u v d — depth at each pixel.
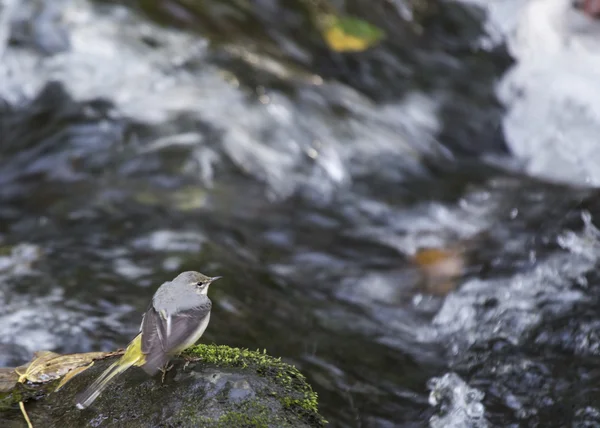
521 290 10.92
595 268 11.21
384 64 17.31
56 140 13.88
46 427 6.62
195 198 12.96
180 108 14.57
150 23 16.05
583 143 15.48
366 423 8.57
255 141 14.34
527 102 16.61
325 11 18.25
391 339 10.15
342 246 12.40
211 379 6.86
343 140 15.02
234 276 11.02
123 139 13.96
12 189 13.10
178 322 6.79
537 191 14.30
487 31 18.84
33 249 11.36
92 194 12.90
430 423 8.60
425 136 15.85
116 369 6.77
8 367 8.17
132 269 10.96
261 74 15.72
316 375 9.23
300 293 11.02
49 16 15.41
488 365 9.52
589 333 9.85
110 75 14.93
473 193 14.24
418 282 11.48
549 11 18.14
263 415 6.49
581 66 16.78
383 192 14.09
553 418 8.57
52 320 9.65
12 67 14.71
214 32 16.45
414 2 19.62
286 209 13.18
